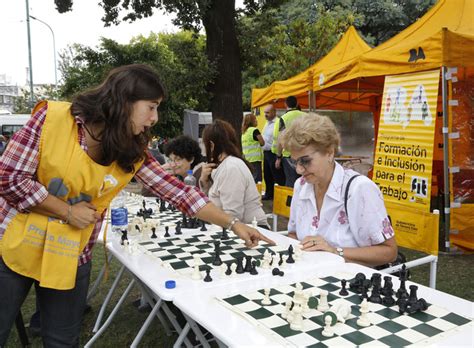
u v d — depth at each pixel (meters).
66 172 1.63
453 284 4.02
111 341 3.14
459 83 4.87
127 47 18.23
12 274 1.71
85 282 1.92
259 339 1.27
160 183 2.16
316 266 2.00
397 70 5.11
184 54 10.56
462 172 4.87
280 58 13.23
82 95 1.70
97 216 1.74
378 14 20.73
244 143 8.68
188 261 2.12
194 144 4.10
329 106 10.66
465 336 1.28
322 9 14.49
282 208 4.64
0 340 1.73
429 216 3.04
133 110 1.67
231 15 10.56
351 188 2.25
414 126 4.90
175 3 10.02
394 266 2.44
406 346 1.22
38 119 1.64
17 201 1.62
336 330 1.33
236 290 1.69
